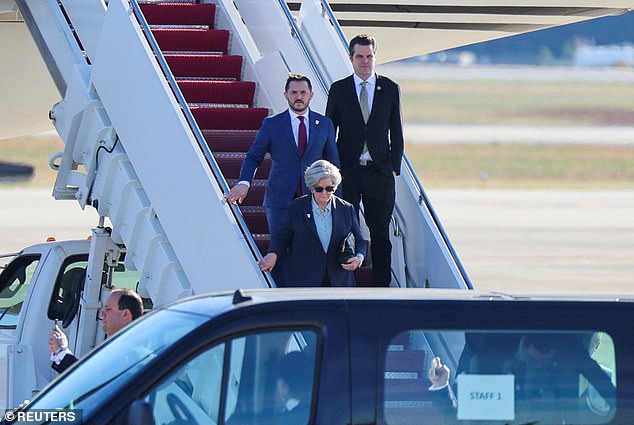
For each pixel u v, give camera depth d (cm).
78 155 3434
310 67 3469
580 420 1742
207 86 3631
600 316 1770
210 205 2908
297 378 1702
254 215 3256
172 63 3728
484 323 1748
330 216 2741
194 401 1695
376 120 3025
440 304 1755
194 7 3975
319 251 2723
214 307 1775
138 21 3284
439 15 6412
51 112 3475
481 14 6400
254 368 1706
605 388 1752
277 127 2947
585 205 12344
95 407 1684
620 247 10288
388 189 3053
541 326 1759
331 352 1702
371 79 3052
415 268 3155
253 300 1744
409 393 1709
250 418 1694
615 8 6253
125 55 3183
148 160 3100
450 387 1727
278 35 3662
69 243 3269
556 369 1755
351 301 1741
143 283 3161
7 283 3312
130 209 3191
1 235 9669
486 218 11688
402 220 3222
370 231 3066
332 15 3600
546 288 8169
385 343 1716
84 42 3519
